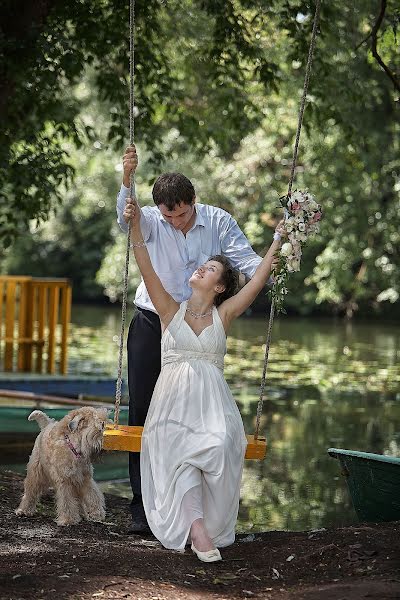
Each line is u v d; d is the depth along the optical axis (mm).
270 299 6598
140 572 5617
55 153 13266
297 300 37281
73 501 7164
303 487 10281
